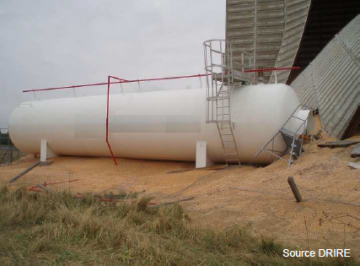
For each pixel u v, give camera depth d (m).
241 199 7.98
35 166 16.56
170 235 5.89
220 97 12.17
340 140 11.74
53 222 6.77
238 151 12.41
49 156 17.83
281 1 30.59
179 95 14.02
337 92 15.33
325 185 7.87
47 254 5.07
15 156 25.95
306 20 28.53
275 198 7.61
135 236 5.66
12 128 18.98
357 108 11.52
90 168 15.18
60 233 5.82
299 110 12.71
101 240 5.59
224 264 4.69
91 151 16.39
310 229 5.91
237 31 32.06
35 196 8.94
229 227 6.18
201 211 7.53
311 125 13.37
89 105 16.39
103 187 11.53
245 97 12.39
